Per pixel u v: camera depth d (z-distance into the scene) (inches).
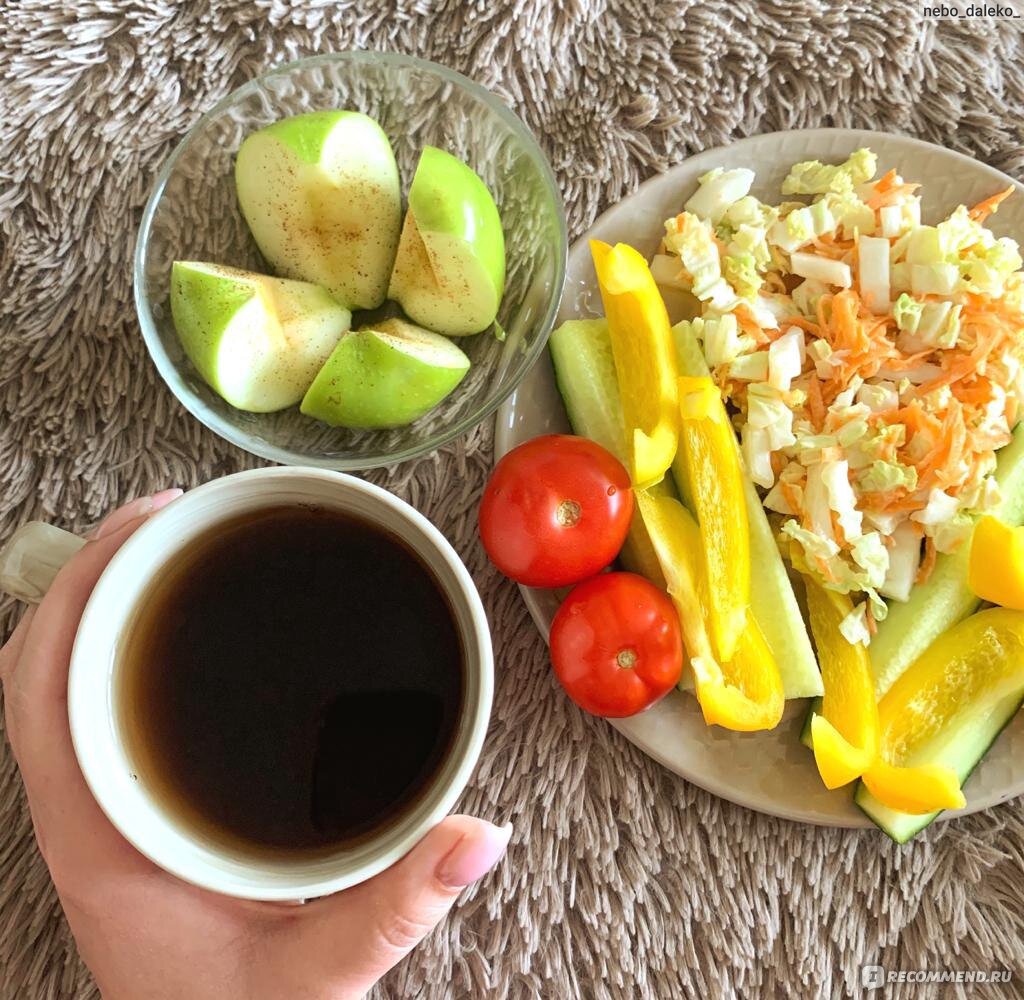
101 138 30.4
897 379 30.3
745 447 29.6
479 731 19.0
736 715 27.4
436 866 20.3
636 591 27.6
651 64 31.5
